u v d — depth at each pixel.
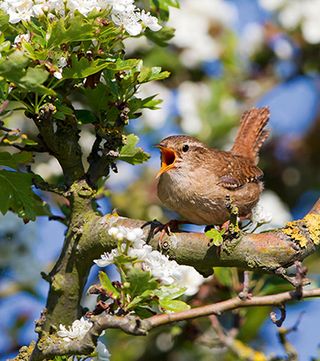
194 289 9.46
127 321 5.75
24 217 7.20
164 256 6.20
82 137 12.73
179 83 13.66
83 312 7.43
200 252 6.76
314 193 13.59
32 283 10.67
